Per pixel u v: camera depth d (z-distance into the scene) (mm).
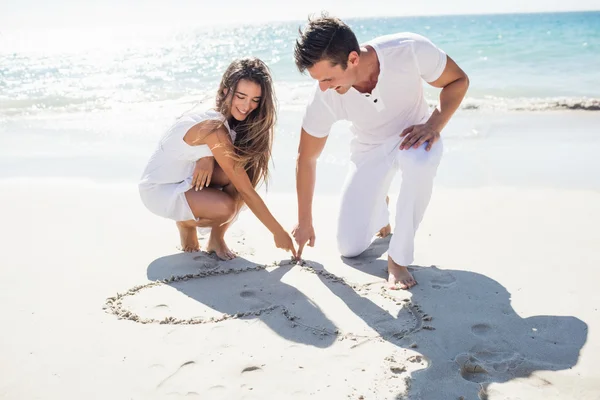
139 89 9883
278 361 2424
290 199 4430
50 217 4109
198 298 2977
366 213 3354
